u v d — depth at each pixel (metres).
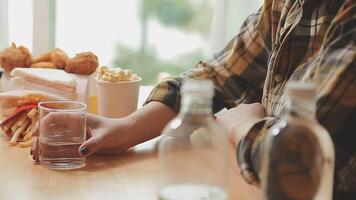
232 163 0.95
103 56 2.02
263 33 1.25
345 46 0.88
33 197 0.87
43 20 1.77
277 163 0.67
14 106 1.15
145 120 1.11
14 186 0.91
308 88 0.66
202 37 2.19
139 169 0.99
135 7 2.08
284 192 0.67
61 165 1.00
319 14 1.05
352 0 0.93
